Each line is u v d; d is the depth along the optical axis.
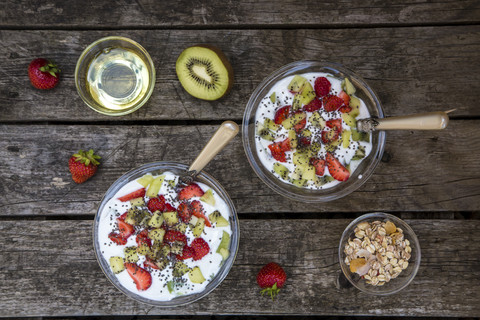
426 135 0.66
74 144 0.65
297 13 0.66
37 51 0.65
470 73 0.66
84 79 0.64
